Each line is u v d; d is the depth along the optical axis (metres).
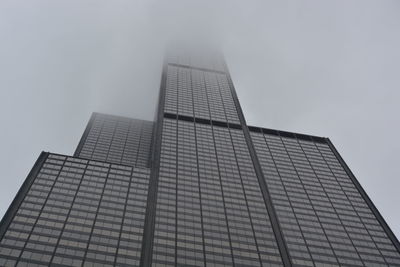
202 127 147.75
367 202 124.69
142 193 109.06
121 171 117.12
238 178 122.56
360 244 106.31
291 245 100.94
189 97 170.62
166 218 100.94
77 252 85.19
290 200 118.75
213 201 110.38
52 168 112.44
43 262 81.19
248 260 93.19
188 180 116.75
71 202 100.19
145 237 93.50
